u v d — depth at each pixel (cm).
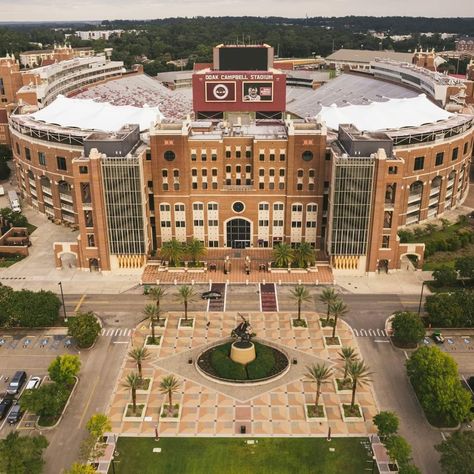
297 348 11681
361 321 12662
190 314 12925
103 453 8831
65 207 18075
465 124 18525
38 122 18862
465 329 12331
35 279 14612
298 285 14138
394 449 8419
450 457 8131
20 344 11875
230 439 9319
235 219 15500
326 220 15400
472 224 17988
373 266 14550
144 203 14450
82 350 11669
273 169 14950
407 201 17275
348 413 9819
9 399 10169
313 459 8906
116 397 10300
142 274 14662
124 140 14050
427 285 14225
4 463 8119
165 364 11200
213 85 19750
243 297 13638
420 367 9900
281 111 19988
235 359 11038
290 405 10088
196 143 14688
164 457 8956
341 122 18762
